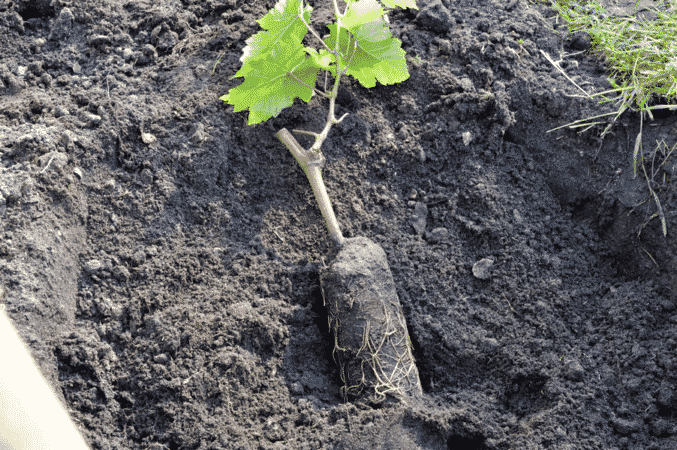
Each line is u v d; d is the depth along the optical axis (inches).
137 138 52.7
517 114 53.6
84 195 51.5
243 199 52.4
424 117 53.8
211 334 49.6
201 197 52.2
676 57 52.9
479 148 53.3
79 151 51.8
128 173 52.2
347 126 53.4
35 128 51.8
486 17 55.6
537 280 51.4
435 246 51.9
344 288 49.4
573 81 53.6
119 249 51.0
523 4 56.1
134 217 51.5
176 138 52.7
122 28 55.4
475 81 53.9
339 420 48.4
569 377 49.5
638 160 52.1
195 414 48.5
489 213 52.3
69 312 49.8
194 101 53.4
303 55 50.7
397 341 49.3
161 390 48.8
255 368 49.4
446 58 54.5
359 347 49.1
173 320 49.8
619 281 51.7
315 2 56.4
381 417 48.3
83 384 48.8
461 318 50.8
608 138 52.6
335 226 50.8
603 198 52.3
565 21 55.7
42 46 54.7
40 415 28.3
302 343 50.1
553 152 53.3
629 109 52.7
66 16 55.1
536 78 53.9
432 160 53.2
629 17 55.4
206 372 49.0
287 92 50.9
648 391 49.1
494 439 48.7
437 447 48.4
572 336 50.4
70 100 53.1
